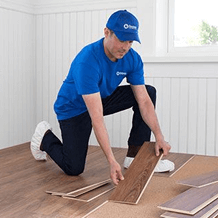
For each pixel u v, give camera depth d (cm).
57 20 408
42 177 262
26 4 401
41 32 417
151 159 231
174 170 276
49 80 418
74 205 205
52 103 418
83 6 393
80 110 258
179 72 357
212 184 216
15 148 366
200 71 349
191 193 202
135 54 248
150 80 369
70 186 240
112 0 379
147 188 230
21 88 404
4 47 375
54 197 219
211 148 353
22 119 407
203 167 287
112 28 208
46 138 281
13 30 387
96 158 321
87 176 265
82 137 260
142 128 275
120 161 313
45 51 417
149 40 366
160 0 369
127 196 206
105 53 230
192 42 374
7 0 372
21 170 280
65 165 262
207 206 187
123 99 276
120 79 247
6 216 189
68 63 407
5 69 379
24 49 405
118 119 387
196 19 370
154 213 190
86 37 396
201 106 353
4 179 256
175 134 365
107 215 188
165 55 381
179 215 176
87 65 222
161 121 369
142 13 366
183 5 373
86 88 219
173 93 362
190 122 359
